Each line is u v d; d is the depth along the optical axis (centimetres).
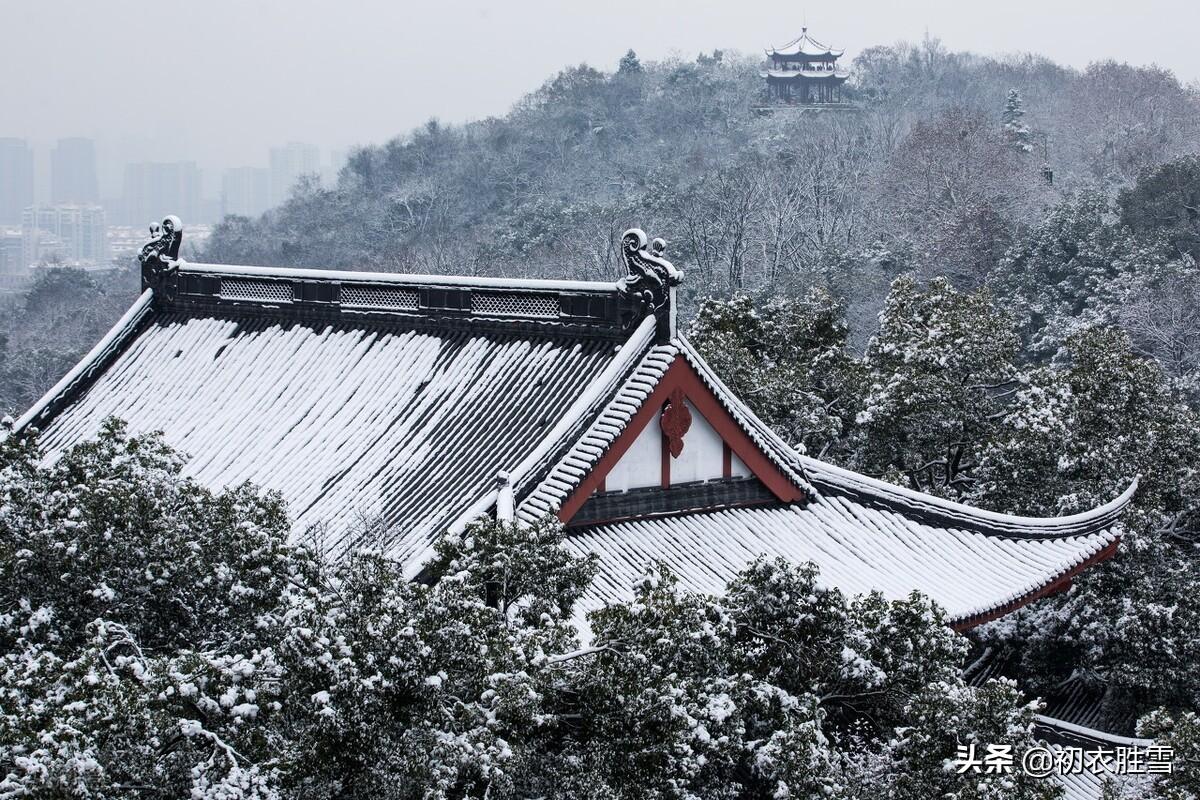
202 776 1487
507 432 2967
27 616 1856
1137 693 4094
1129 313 8875
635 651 1833
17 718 1489
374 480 3005
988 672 4328
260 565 1912
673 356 2878
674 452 2917
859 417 4453
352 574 1761
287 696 1586
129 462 2155
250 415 3438
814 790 1900
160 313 3978
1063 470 4116
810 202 14138
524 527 2038
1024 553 3159
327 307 3581
